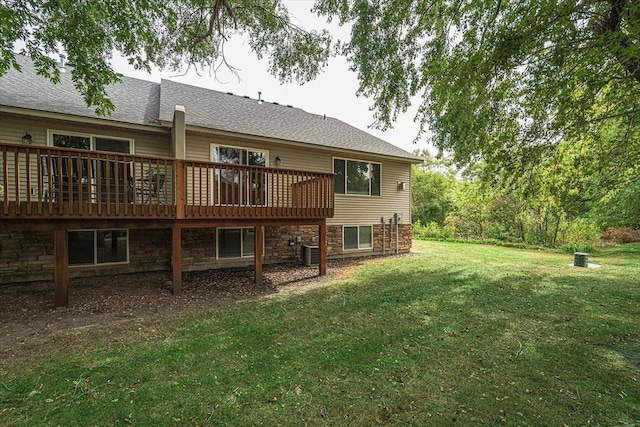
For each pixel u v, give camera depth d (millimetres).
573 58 4105
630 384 2857
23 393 2598
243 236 8891
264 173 6848
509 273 7848
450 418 2352
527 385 2826
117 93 8609
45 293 5750
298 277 7391
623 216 9477
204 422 2275
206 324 4270
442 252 12172
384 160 11664
